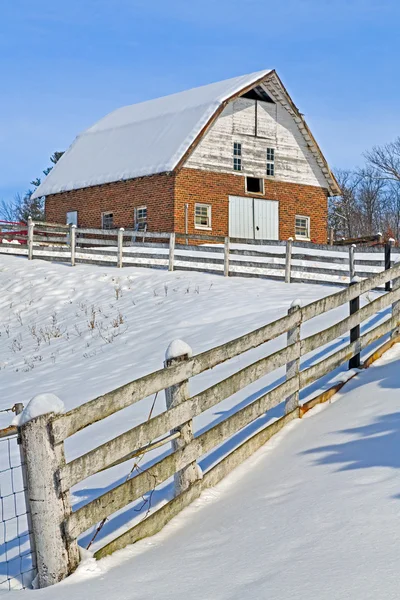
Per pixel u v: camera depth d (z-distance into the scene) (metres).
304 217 36.75
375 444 6.52
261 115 35.28
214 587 4.36
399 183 78.75
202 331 15.78
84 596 4.47
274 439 7.55
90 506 5.11
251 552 4.86
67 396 13.03
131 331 17.91
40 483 4.85
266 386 9.72
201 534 5.46
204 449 6.39
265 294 19.00
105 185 35.47
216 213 33.62
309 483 5.98
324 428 7.48
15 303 23.38
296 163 36.38
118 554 5.29
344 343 11.20
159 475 5.81
